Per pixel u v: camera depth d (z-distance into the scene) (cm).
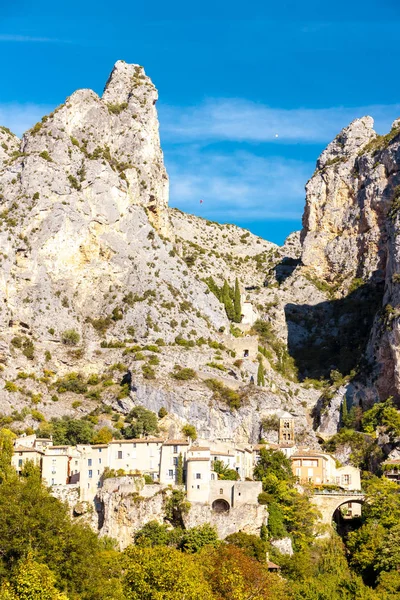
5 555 16875
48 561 16775
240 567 18888
